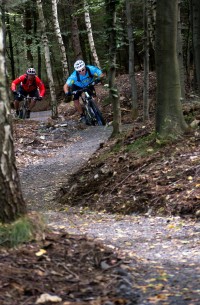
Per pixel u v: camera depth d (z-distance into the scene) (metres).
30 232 4.36
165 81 9.29
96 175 9.41
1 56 4.43
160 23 9.07
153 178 8.19
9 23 34.28
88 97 15.64
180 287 3.69
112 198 8.34
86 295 3.49
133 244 5.42
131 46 18.23
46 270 3.87
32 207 9.04
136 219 7.11
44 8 33.81
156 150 9.17
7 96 4.39
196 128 9.41
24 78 18.72
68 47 37.44
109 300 3.38
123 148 10.09
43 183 11.00
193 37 14.57
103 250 4.43
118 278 3.79
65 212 8.23
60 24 36.03
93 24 34.88
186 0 22.81
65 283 3.70
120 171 9.06
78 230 6.28
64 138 16.36
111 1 10.55
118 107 11.67
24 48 31.09
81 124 18.09
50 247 4.27
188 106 10.98
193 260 4.60
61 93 36.03
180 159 8.48
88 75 15.07
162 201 7.45
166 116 9.31
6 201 4.34
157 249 5.17
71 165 12.47
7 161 4.36
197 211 6.75
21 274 3.73
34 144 15.60
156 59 9.34
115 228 6.48
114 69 11.34
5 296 3.34
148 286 3.71
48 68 21.36
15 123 18.69
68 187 9.83
